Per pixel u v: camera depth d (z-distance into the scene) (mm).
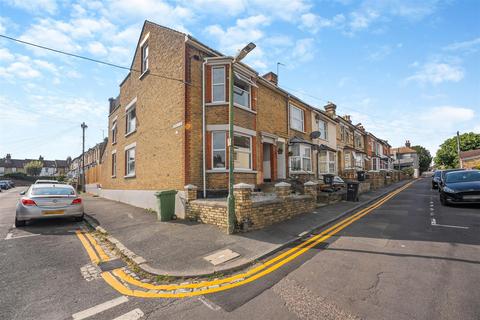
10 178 55781
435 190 18219
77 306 3537
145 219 9133
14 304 3580
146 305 3545
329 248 5629
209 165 10188
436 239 5910
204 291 3908
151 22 12914
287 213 8523
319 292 3680
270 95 13977
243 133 11195
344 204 11789
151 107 12516
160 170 11273
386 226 7414
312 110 18188
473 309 3102
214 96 10773
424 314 3043
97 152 27266
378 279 3982
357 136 28828
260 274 4430
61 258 5453
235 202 7043
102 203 14938
